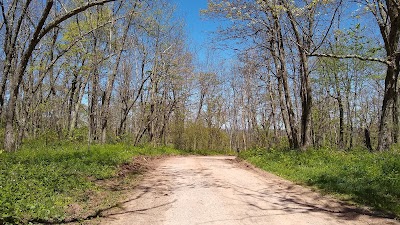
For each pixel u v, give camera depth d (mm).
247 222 6719
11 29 17047
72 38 21734
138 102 39688
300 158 16031
